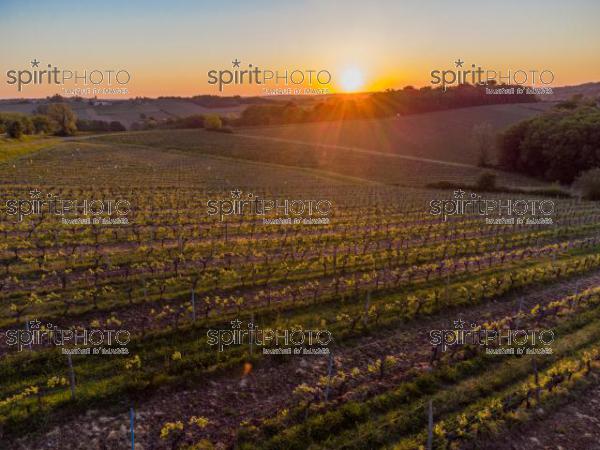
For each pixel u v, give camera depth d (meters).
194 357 12.82
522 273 20.78
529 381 12.43
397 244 26.48
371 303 17.34
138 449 9.51
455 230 30.47
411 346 14.35
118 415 10.54
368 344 14.34
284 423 10.43
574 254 25.56
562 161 65.81
